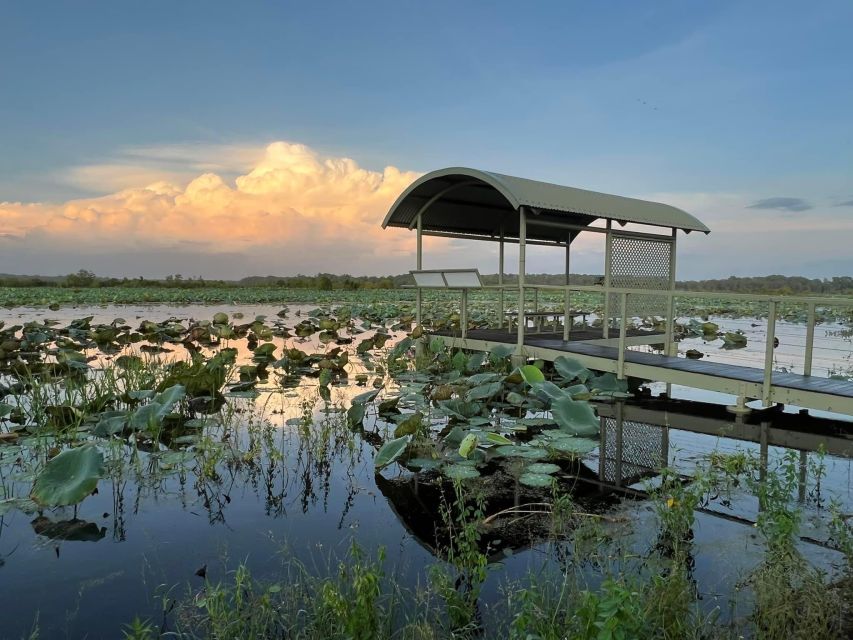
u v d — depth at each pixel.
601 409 6.35
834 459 4.55
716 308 24.75
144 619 2.41
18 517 3.48
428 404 6.58
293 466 4.44
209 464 4.27
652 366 6.68
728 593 2.58
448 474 4.07
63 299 26.88
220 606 2.25
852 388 5.47
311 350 11.56
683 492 3.48
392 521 3.42
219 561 2.90
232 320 17.83
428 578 2.64
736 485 3.97
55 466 3.72
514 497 3.82
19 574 2.80
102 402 5.82
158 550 3.04
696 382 6.27
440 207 9.78
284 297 32.88
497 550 3.04
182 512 3.55
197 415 6.06
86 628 2.35
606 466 4.46
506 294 36.03
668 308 8.13
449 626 2.32
